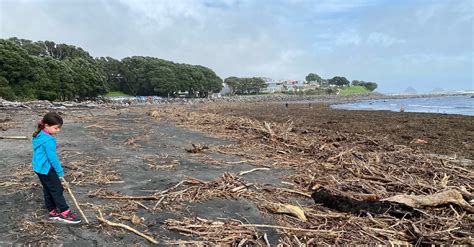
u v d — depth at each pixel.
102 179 6.63
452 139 13.66
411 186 6.17
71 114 24.56
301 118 25.81
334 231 4.28
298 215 4.78
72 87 50.62
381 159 8.57
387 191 6.04
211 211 5.03
